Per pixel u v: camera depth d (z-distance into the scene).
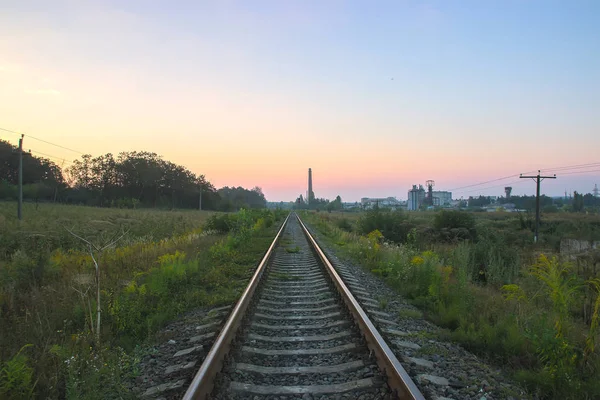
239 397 4.03
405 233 25.12
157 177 107.06
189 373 4.48
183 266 10.01
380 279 11.54
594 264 9.37
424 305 8.21
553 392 4.36
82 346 5.06
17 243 13.69
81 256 12.18
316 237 25.77
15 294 7.77
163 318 6.96
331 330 6.23
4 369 4.07
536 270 6.38
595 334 5.30
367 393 4.14
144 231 22.00
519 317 6.48
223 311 7.37
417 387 3.89
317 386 4.24
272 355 5.12
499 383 4.55
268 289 9.33
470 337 5.85
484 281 12.31
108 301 6.91
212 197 118.75
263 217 37.09
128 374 4.66
